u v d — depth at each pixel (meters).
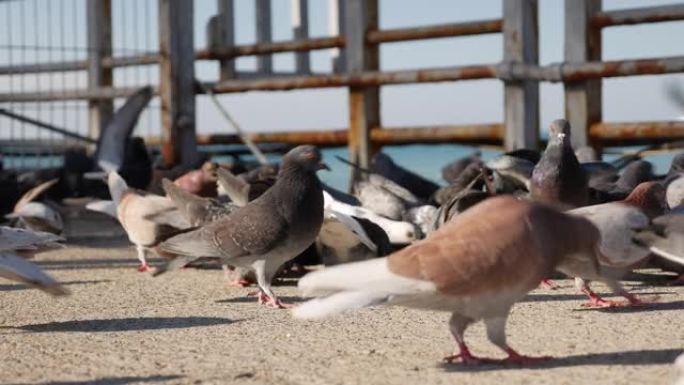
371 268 5.56
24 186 15.54
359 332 7.04
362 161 16.36
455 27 15.35
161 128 17.53
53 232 11.95
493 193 9.28
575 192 9.37
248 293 9.21
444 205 9.52
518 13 14.53
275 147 19.20
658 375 5.60
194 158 17.55
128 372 6.03
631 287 8.89
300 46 17.30
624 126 13.94
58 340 7.01
